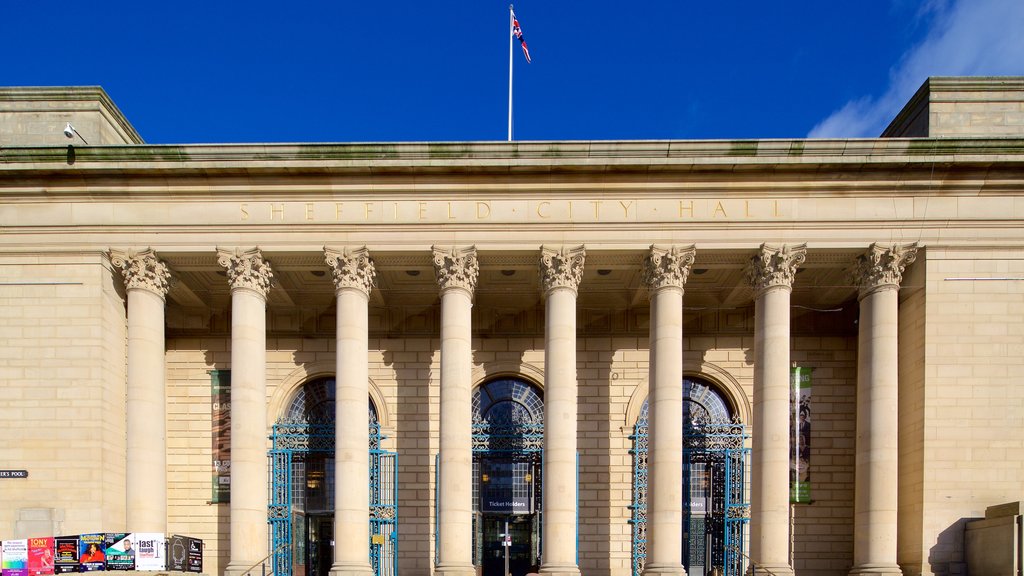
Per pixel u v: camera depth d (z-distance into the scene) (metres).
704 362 42.53
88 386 35.03
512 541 42.19
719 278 39.66
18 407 35.06
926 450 34.44
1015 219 35.06
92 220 35.75
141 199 35.84
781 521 33.75
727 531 40.94
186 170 35.16
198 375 41.78
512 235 35.59
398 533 40.69
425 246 35.59
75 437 34.81
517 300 42.69
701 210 35.47
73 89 38.31
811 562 40.28
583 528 40.88
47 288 35.59
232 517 34.12
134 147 35.03
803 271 38.62
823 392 42.00
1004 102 37.59
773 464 34.12
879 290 35.22
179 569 31.56
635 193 35.62
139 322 35.59
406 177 35.53
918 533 34.41
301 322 43.00
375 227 35.66
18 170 35.06
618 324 42.66
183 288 39.94
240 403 34.81
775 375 34.59
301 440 41.97
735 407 42.34
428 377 42.16
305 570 41.59
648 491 34.66
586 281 40.00
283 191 35.72
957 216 35.19
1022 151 34.31
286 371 42.62
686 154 35.00
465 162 35.00
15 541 30.67
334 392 43.03
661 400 34.62
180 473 40.94
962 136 36.88
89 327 35.28
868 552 34.06
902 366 36.91
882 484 34.19
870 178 35.06
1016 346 34.84
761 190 35.41
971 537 33.38
